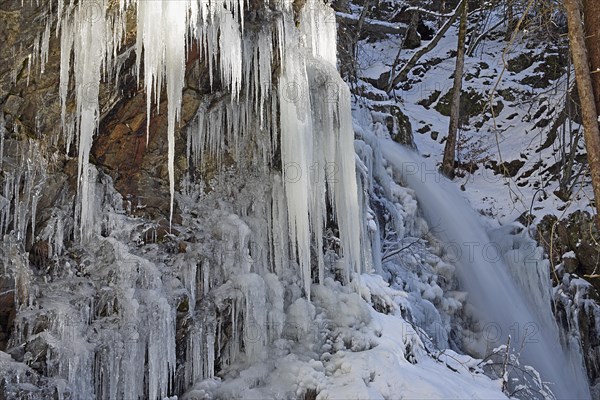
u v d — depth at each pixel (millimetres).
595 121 5539
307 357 5617
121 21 4742
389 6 16562
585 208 10102
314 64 5914
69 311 4641
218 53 5371
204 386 5145
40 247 4840
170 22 4504
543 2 9234
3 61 4629
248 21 5465
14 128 4730
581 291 9578
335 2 12062
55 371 4520
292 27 5672
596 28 5934
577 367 9188
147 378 5066
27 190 4754
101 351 4699
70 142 4883
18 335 4551
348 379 5297
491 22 16016
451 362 6469
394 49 15719
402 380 5348
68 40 4645
